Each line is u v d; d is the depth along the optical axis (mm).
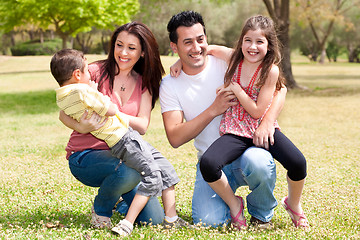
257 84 4535
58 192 6062
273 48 4566
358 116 16328
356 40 71125
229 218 4746
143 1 34438
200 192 4820
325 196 5875
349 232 4434
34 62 47125
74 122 4367
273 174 4449
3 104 21094
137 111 4922
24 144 10648
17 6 26812
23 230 4270
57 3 25500
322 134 12367
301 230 4457
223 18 56125
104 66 4918
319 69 52625
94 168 4453
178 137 4949
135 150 4348
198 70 5051
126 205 5207
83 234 4184
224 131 4711
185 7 44969
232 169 4809
